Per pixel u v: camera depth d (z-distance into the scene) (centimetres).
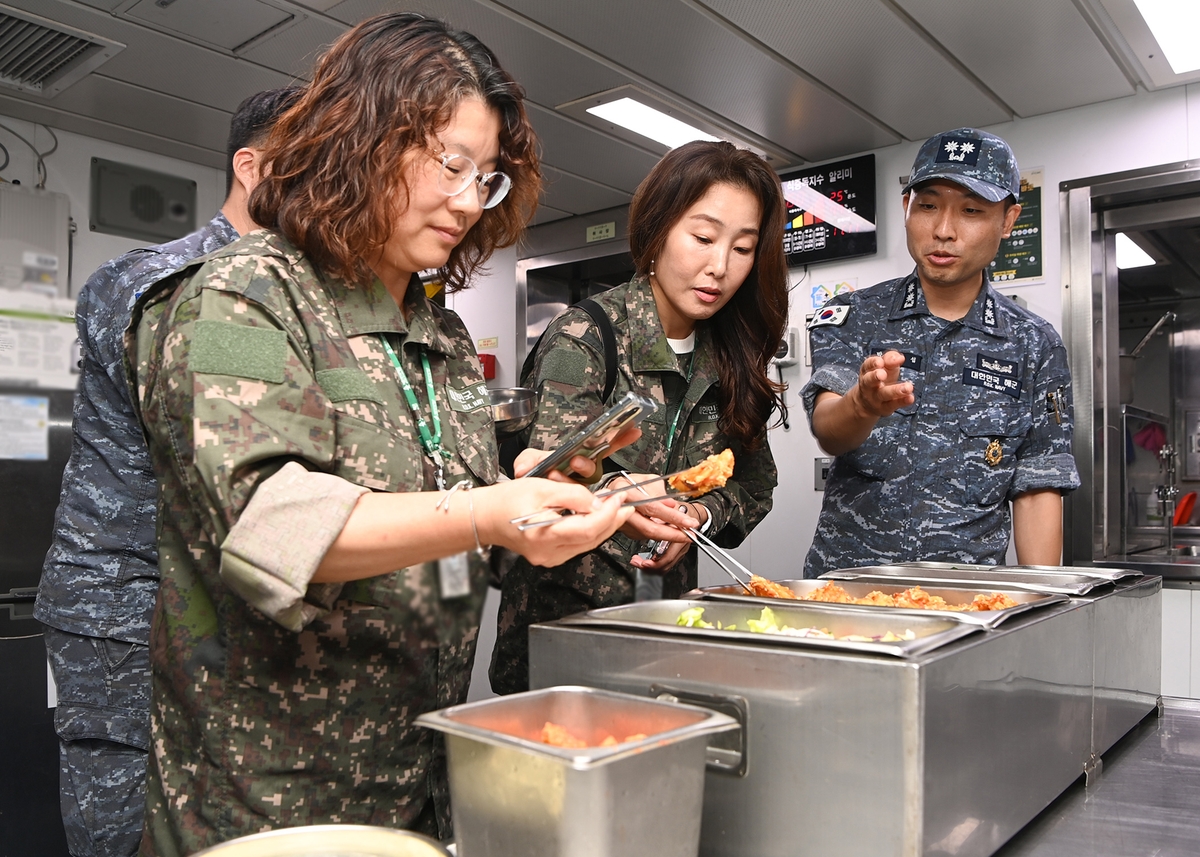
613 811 67
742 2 241
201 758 96
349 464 94
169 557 99
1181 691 279
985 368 212
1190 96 287
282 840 74
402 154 96
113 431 148
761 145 340
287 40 261
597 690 87
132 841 150
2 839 247
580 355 165
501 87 104
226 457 82
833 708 84
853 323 227
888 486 212
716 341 181
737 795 90
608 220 407
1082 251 304
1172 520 369
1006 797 100
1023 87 291
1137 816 113
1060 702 117
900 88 291
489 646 223
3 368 283
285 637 94
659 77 284
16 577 278
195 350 86
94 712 148
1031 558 210
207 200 357
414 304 116
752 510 188
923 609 115
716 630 97
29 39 259
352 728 98
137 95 293
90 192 325
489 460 116
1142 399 399
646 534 146
